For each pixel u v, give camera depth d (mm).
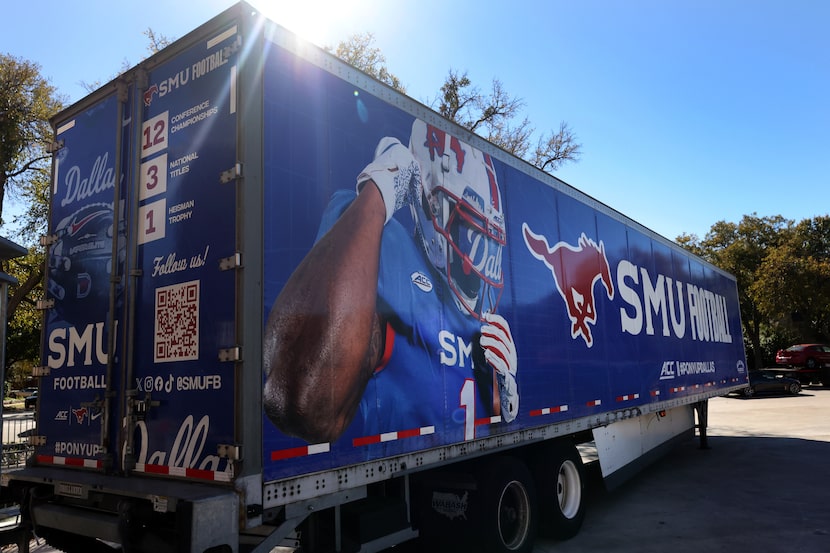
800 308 34312
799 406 22125
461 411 4805
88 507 3846
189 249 3549
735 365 14117
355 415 3793
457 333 4883
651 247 9688
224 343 3250
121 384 3791
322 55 4004
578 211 7363
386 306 4176
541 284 6281
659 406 9039
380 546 4230
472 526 5020
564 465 6566
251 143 3408
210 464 3197
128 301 3824
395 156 4496
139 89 4066
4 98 17672
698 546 6031
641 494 8664
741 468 10664
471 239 5246
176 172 3732
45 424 4379
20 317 20469
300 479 3365
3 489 4402
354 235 3992
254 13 3578
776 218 39406
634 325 8539
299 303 3520
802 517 7180
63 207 4586
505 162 5977
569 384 6543
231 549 2949
